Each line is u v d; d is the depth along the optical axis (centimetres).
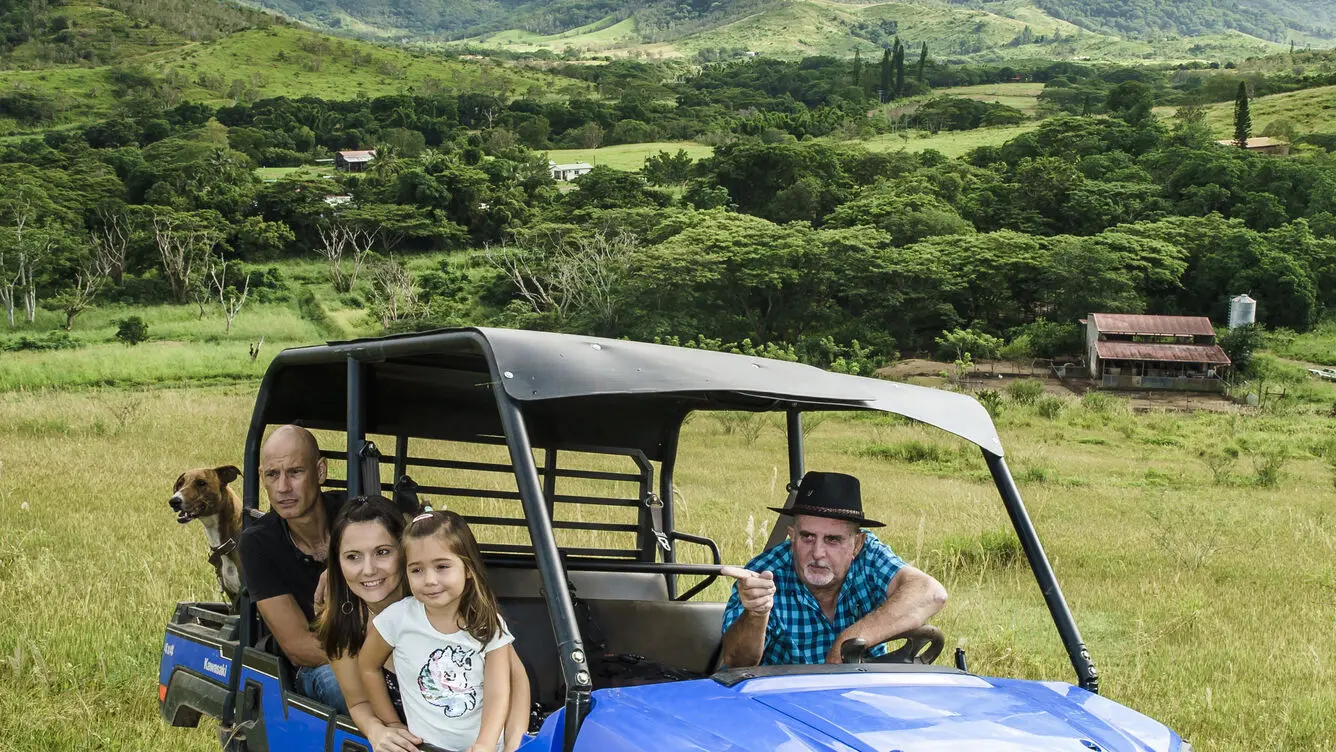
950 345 8062
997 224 12088
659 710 303
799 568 440
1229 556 1395
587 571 522
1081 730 309
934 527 1453
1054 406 4591
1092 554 1351
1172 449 3584
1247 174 12269
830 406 503
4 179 12294
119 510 1325
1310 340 8638
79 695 636
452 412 532
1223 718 712
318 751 386
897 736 286
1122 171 12812
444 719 338
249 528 457
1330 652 920
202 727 614
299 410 518
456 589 335
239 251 11462
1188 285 9800
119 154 14612
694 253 9069
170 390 4944
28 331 8675
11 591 887
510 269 10556
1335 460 3209
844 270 8869
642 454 592
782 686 327
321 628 370
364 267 11056
